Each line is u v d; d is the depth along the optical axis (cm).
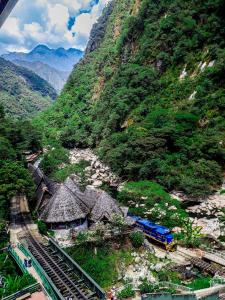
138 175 7600
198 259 3956
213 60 9194
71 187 5194
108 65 16138
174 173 6962
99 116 13325
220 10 9738
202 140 7281
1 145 6525
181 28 10875
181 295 2594
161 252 4250
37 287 3055
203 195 6303
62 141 13375
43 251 3844
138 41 13800
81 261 3831
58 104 17050
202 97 8512
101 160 9612
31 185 4909
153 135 7925
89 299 3003
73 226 4347
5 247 3900
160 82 10612
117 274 3747
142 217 5588
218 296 2612
